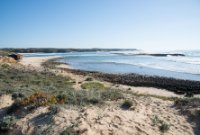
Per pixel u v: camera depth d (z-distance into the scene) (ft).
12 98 39.14
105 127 22.71
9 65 127.65
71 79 92.48
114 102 32.81
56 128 22.29
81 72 133.90
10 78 73.82
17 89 44.83
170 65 187.32
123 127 23.12
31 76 83.05
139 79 106.83
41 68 132.46
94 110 27.81
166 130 23.89
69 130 21.42
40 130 22.43
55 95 35.29
